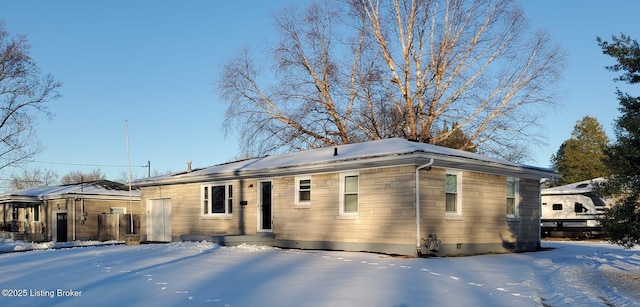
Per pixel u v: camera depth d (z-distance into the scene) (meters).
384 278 11.68
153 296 9.70
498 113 32.50
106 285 10.81
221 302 9.19
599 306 10.06
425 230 17.25
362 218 18.52
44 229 38.38
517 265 15.52
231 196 23.48
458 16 31.69
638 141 12.91
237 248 19.06
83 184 38.84
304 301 9.27
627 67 13.73
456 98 32.31
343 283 10.98
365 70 32.75
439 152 17.72
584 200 33.62
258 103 34.38
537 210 22.38
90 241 32.00
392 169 17.81
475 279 12.30
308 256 16.34
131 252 17.75
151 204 27.31
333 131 34.34
